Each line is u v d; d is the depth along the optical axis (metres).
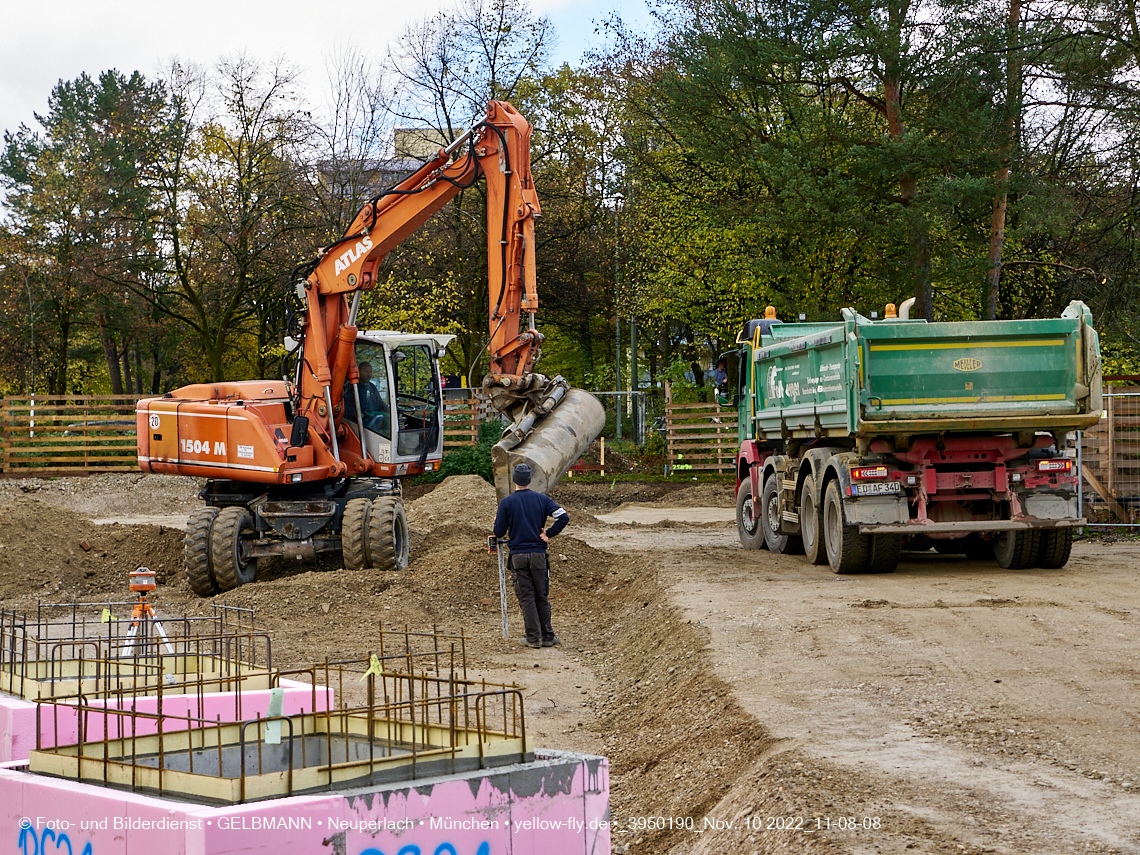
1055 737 5.55
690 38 28.52
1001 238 26.69
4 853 3.73
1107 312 25.47
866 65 25.69
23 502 15.84
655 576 12.80
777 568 13.35
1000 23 24.23
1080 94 23.44
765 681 7.19
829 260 29.94
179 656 5.79
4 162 46.09
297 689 4.94
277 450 14.34
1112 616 9.04
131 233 37.75
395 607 12.39
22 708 4.56
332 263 14.69
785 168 25.52
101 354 51.09
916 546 15.10
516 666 10.14
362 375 15.55
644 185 35.22
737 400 17.62
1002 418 11.79
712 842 4.84
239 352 44.78
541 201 38.59
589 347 47.88
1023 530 12.30
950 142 24.81
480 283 37.84
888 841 4.10
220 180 35.34
